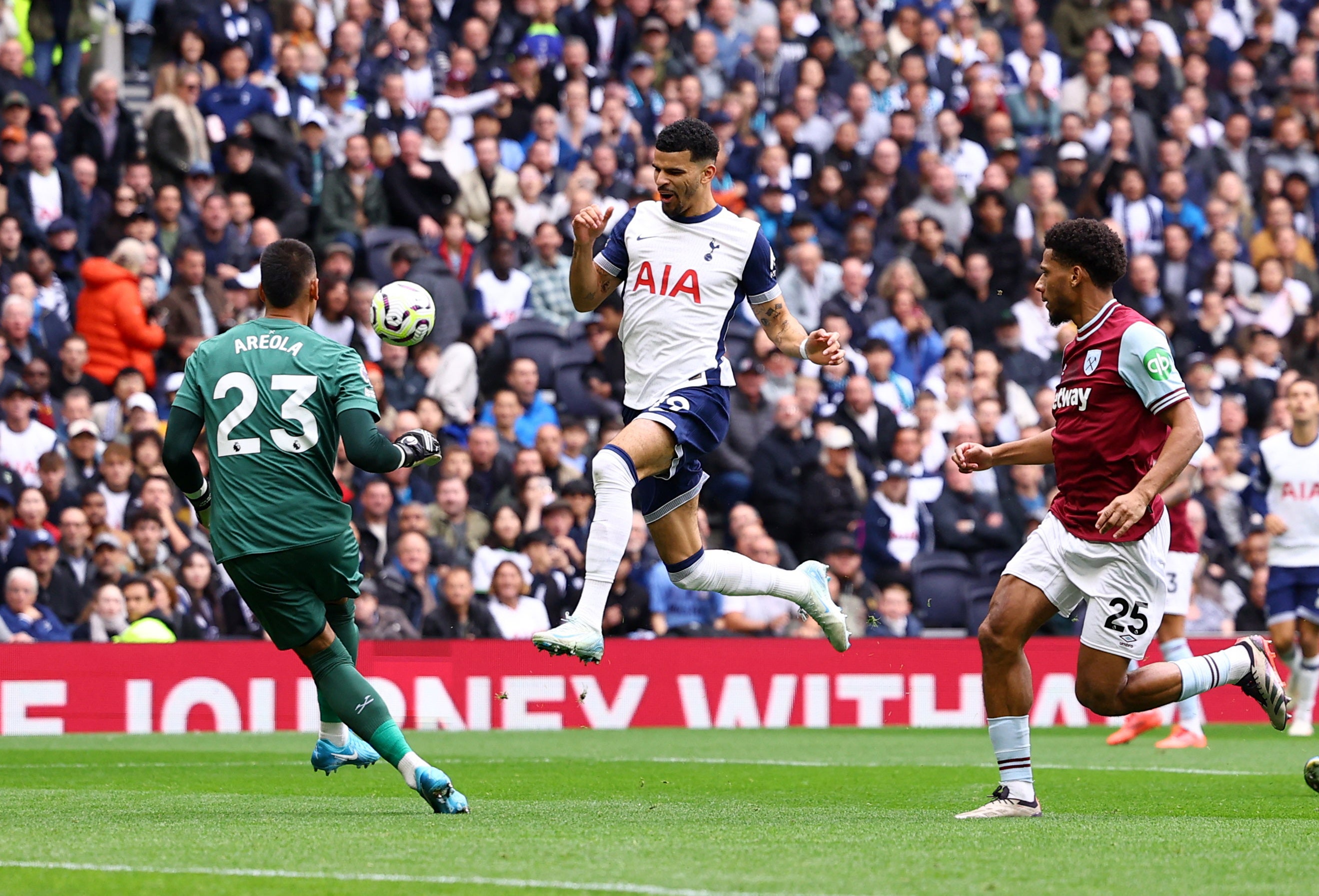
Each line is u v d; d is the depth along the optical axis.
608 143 20.66
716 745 13.49
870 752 12.82
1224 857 5.82
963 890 4.99
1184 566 12.84
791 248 19.92
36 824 6.86
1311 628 15.34
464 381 17.61
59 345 17.23
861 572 17.39
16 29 19.52
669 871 5.35
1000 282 20.64
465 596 15.74
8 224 17.44
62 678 14.28
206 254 18.09
